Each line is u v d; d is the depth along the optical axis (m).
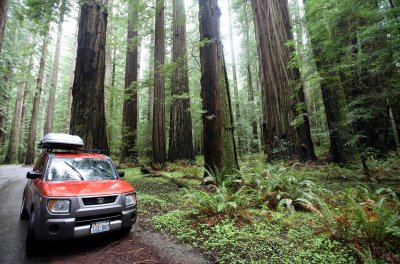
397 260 3.06
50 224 3.32
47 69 33.28
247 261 3.34
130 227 4.21
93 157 5.02
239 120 23.22
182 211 5.53
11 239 4.18
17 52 23.16
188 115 15.75
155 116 14.32
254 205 5.74
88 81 8.77
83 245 3.95
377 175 7.39
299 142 10.37
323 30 7.18
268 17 11.69
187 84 15.20
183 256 3.56
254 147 25.09
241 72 30.64
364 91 6.70
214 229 4.42
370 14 6.11
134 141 17.22
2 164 25.09
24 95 29.11
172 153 15.64
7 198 7.71
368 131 9.82
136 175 11.34
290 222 4.55
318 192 6.08
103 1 10.39
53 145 4.93
